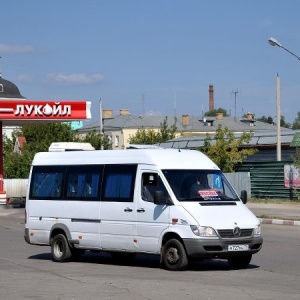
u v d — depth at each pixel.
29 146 73.56
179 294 13.70
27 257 21.42
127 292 14.05
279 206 42.72
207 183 17.91
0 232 30.88
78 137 81.38
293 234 27.72
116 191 18.62
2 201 49.25
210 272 17.06
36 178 20.97
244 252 16.95
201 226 16.66
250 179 49.97
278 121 47.84
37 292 14.32
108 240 18.67
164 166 17.86
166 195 17.44
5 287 15.08
